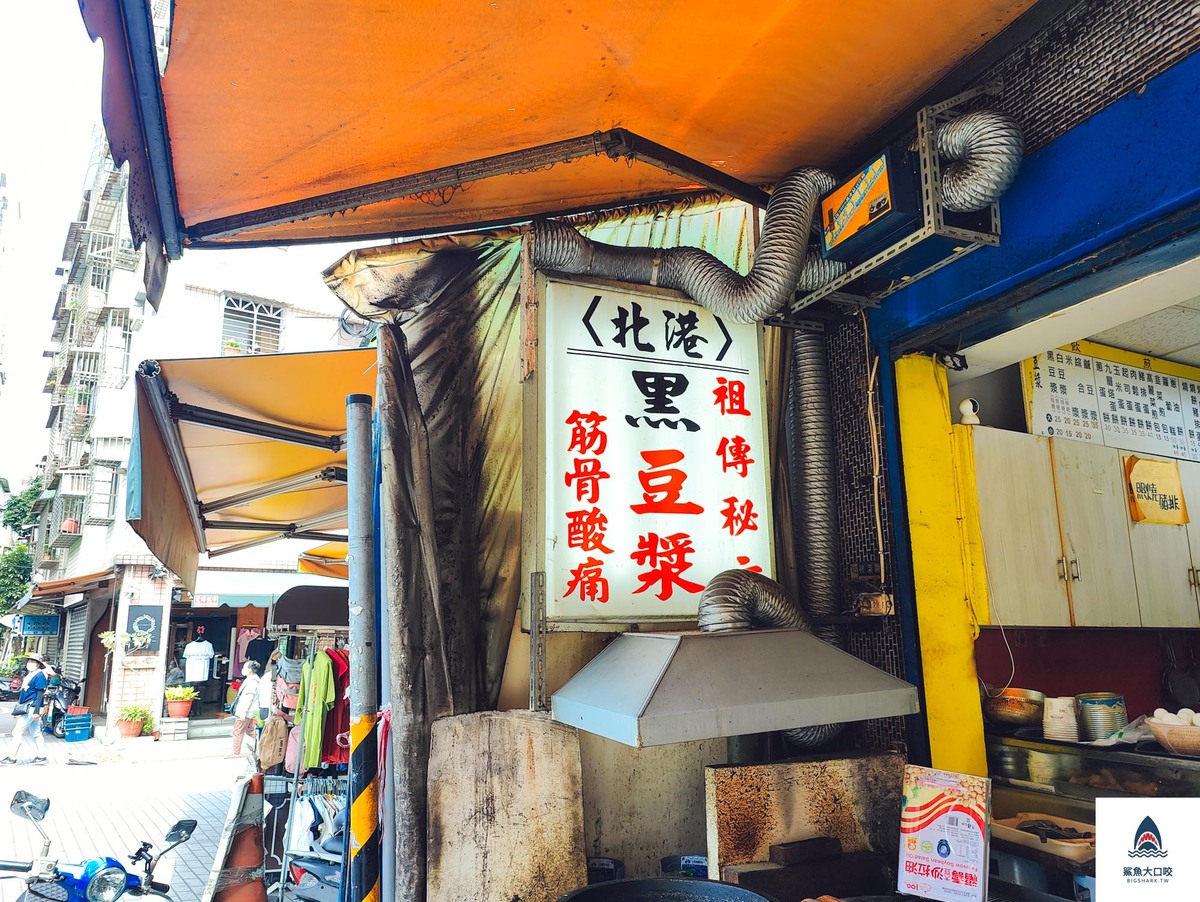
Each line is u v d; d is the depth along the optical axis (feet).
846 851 9.06
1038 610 11.51
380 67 7.36
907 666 10.08
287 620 20.89
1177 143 7.04
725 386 11.18
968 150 8.28
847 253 9.49
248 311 50.42
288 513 22.98
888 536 10.51
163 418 14.39
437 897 8.89
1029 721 10.10
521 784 9.50
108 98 6.91
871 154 10.25
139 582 47.50
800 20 7.48
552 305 10.46
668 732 7.29
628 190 11.34
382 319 10.79
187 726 46.37
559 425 10.18
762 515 11.00
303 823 14.75
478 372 11.06
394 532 9.78
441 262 11.09
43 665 46.85
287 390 14.17
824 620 10.41
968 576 10.67
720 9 7.15
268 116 7.90
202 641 48.98
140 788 31.01
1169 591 13.25
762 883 8.30
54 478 79.56
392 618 9.61
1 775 34.35
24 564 100.22
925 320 9.99
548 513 9.92
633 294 10.92
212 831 24.22
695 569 10.48
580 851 9.50
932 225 8.33
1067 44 8.08
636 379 10.68
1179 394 14.65
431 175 9.39
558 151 9.09
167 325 47.50
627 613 10.05
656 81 8.35
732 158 10.47
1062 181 8.11
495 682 10.39
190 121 7.86
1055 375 13.11
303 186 9.36
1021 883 9.33
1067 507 12.28
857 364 11.23
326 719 15.12
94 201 64.75
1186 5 7.04
